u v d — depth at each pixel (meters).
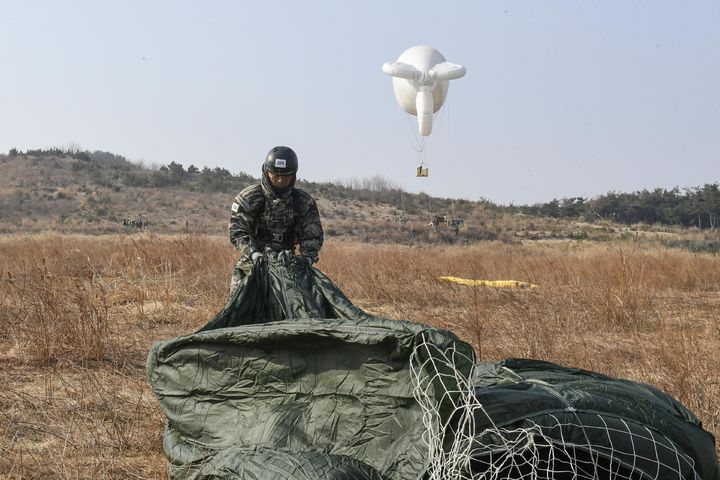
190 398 4.44
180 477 4.29
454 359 3.76
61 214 56.00
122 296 11.00
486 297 11.56
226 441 4.23
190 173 75.62
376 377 3.95
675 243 32.09
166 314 10.03
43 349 7.59
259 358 4.29
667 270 16.28
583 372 4.80
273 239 5.86
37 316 8.26
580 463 3.90
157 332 9.11
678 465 3.90
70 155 76.88
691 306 12.16
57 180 66.12
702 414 5.82
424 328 3.84
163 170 75.44
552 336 8.48
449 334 3.84
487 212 63.53
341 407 4.02
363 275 13.58
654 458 3.87
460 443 3.60
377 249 24.50
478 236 48.56
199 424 4.36
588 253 23.25
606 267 15.82
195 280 12.74
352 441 3.91
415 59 19.80
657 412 4.20
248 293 5.04
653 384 6.64
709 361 7.46
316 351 4.16
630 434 3.90
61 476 4.70
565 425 3.87
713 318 10.20
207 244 17.11
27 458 5.04
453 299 12.27
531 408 3.94
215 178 70.81
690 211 52.09
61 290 10.06
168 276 12.59
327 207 62.44
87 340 7.86
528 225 54.59
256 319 5.05
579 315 10.25
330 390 4.08
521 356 7.62
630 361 7.79
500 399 3.99
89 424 5.71
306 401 4.14
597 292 11.48
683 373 6.55
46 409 6.00
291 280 5.07
